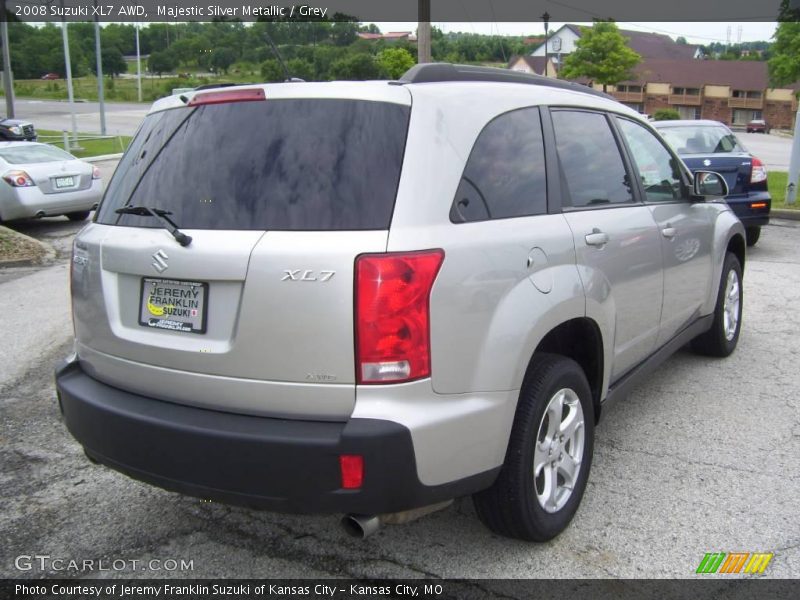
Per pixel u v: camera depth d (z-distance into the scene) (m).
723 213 5.41
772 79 25.88
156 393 2.89
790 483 3.73
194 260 2.69
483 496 3.03
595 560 3.12
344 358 2.52
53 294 8.34
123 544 3.34
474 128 2.94
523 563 3.12
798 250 10.03
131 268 2.89
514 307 2.86
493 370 2.77
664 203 4.45
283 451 2.53
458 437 2.67
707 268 5.02
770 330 6.41
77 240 3.28
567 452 3.36
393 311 2.50
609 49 45.50
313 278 2.51
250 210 2.68
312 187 2.64
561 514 3.25
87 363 3.22
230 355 2.64
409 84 2.84
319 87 2.80
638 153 4.34
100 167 22.59
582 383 3.36
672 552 3.16
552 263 3.13
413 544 3.28
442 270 2.60
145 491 3.83
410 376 2.54
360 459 2.48
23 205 12.57
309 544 3.31
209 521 3.53
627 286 3.78
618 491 3.69
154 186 2.96
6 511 3.62
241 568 3.15
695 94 78.81
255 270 2.57
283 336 2.55
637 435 4.35
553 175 3.38
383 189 2.60
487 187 2.94
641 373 4.17
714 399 4.88
